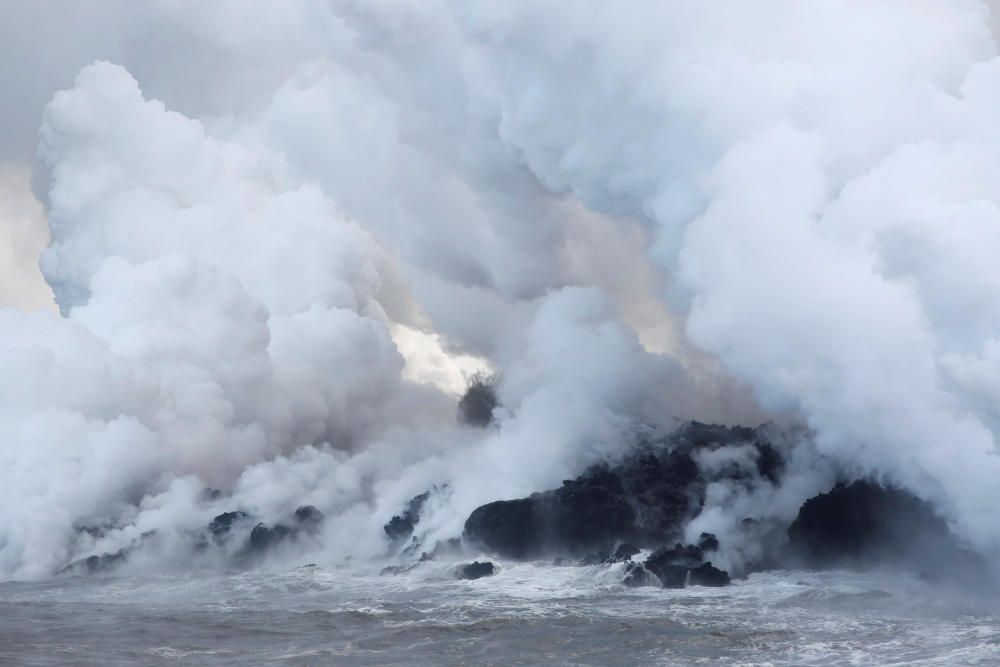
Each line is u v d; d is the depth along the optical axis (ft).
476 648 150.00
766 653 142.20
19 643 158.71
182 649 153.89
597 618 166.20
